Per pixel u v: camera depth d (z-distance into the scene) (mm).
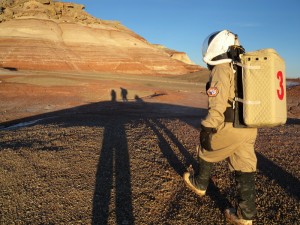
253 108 2904
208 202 4137
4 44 71312
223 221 3699
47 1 96625
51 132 8289
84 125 9992
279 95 2943
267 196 4324
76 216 3869
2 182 4730
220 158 3484
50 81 33125
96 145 6766
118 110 19062
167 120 11148
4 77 35625
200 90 36156
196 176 3980
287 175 5098
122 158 5875
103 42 84625
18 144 6879
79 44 81125
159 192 4477
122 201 4215
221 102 3037
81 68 73375
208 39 3232
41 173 5062
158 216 3887
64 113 18062
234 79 3059
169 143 7059
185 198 4258
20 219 3809
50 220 3787
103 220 3787
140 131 8484
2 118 16484
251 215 3387
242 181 3352
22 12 89188
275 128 9773
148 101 24438
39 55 70750
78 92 27453
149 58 84875
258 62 2920
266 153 6418
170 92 30922
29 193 4391
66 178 4883
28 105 20891
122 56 82188
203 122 3141
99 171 5207
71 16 94812
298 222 3668
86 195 4363
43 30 80500
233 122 3088
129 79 48781
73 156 5910
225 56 3109
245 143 3277
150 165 5520
